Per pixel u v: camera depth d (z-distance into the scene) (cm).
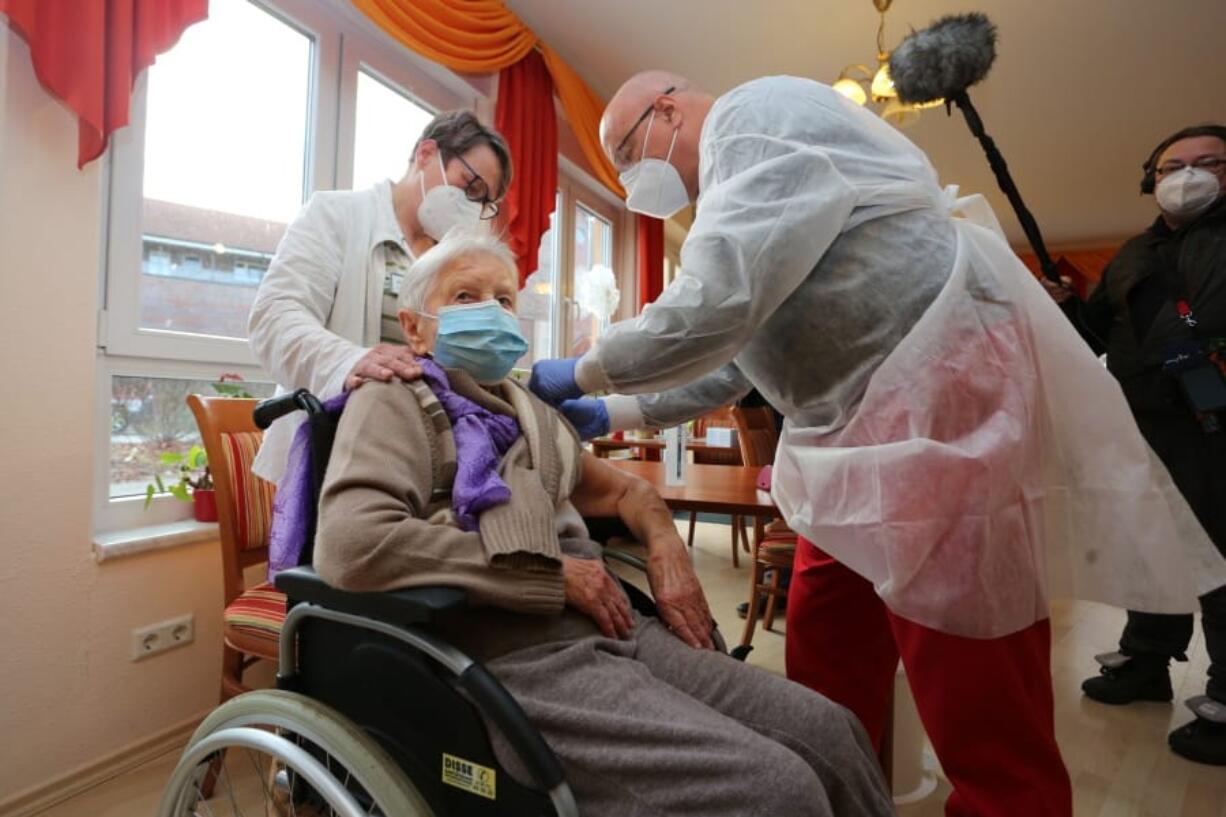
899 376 86
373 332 135
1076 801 152
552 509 86
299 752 77
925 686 89
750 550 411
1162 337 179
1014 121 428
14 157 139
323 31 241
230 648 147
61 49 142
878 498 86
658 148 118
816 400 97
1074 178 528
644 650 90
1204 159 178
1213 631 174
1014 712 84
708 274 88
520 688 75
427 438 88
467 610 81
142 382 182
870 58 354
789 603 130
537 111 342
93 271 154
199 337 194
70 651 150
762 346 101
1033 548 84
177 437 190
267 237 222
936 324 85
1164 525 87
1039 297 92
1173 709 200
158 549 168
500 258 106
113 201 172
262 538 160
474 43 288
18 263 140
